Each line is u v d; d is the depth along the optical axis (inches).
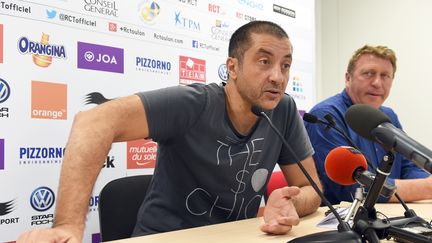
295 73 119.4
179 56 88.7
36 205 66.2
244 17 104.7
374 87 82.0
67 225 31.1
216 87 49.9
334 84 146.4
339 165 34.3
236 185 50.2
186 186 48.8
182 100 44.9
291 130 55.8
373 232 29.2
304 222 44.8
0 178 62.4
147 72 82.2
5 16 63.1
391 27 134.5
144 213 50.1
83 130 36.1
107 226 52.8
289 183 57.8
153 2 83.6
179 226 48.1
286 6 117.3
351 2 143.0
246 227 41.3
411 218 34.8
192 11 91.7
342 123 75.6
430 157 23.7
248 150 50.3
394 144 26.1
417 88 129.3
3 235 62.6
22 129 64.7
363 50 83.9
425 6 128.0
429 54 127.3
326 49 148.3
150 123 42.3
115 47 76.9
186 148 47.1
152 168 83.0
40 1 66.8
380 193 29.8
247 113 48.9
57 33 68.9
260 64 45.4
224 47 99.0
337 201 71.0
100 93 74.5
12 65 63.8
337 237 28.7
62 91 69.4
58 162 68.8
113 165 76.7
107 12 75.7
